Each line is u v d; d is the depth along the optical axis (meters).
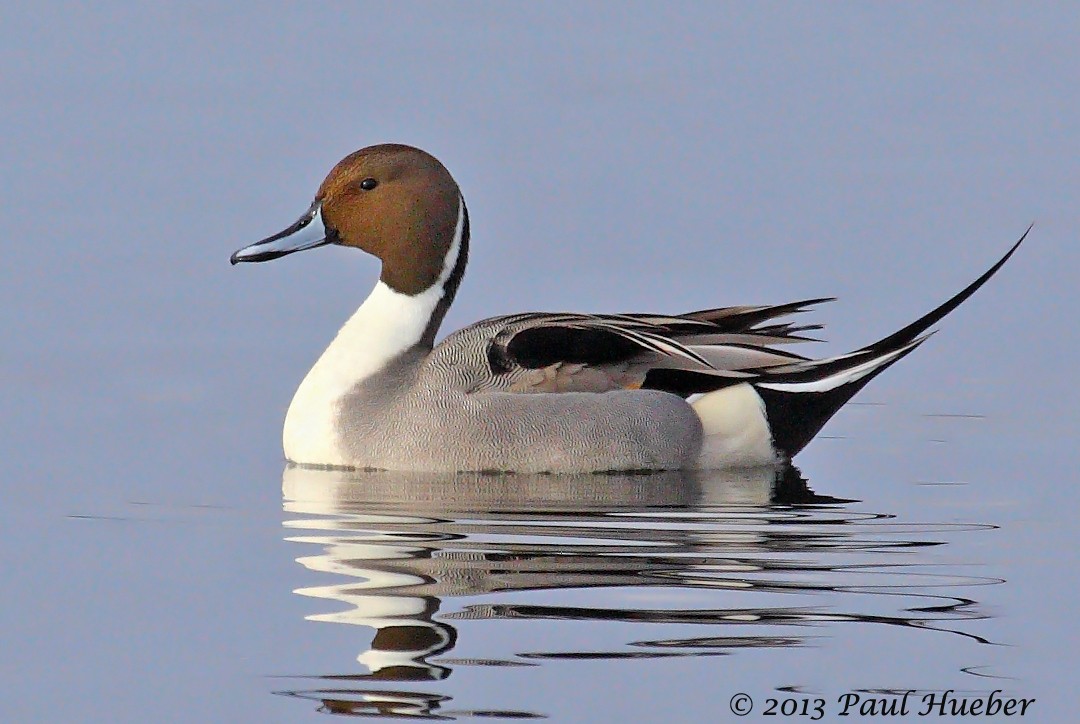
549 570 11.73
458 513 13.46
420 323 16.14
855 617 10.91
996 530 13.06
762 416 15.67
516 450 15.11
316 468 15.41
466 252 16.52
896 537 12.81
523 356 15.48
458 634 10.58
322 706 9.68
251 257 16.25
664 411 15.35
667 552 12.24
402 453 15.25
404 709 9.59
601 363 15.51
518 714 9.52
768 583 11.50
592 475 15.18
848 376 15.78
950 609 11.09
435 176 16.23
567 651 10.27
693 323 16.17
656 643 10.42
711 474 15.34
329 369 15.80
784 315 16.69
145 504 13.86
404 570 11.81
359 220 16.19
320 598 11.25
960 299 15.91
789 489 14.66
